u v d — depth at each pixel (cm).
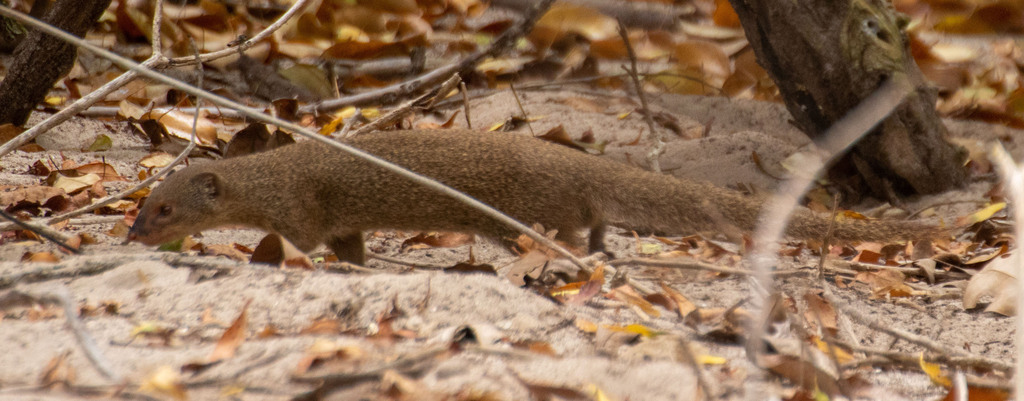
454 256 844
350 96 1305
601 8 1568
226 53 866
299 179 816
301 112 1204
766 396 394
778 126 1258
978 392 426
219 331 450
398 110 1012
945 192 1001
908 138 970
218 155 1093
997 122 1268
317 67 1336
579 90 1404
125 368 381
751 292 502
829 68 927
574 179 792
